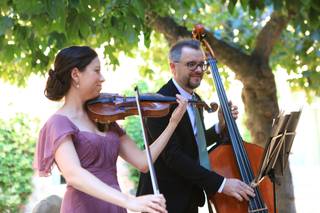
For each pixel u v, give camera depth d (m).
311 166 11.27
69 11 3.57
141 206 2.26
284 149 3.22
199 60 3.29
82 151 2.58
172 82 3.36
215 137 3.64
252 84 5.11
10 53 4.14
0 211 8.27
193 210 3.39
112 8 3.80
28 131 8.45
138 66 7.14
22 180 8.34
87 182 2.36
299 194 10.70
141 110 2.76
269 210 3.29
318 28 4.71
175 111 2.82
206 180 3.16
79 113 2.67
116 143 2.73
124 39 4.07
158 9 4.56
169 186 3.30
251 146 3.46
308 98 6.17
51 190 8.59
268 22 5.06
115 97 2.83
